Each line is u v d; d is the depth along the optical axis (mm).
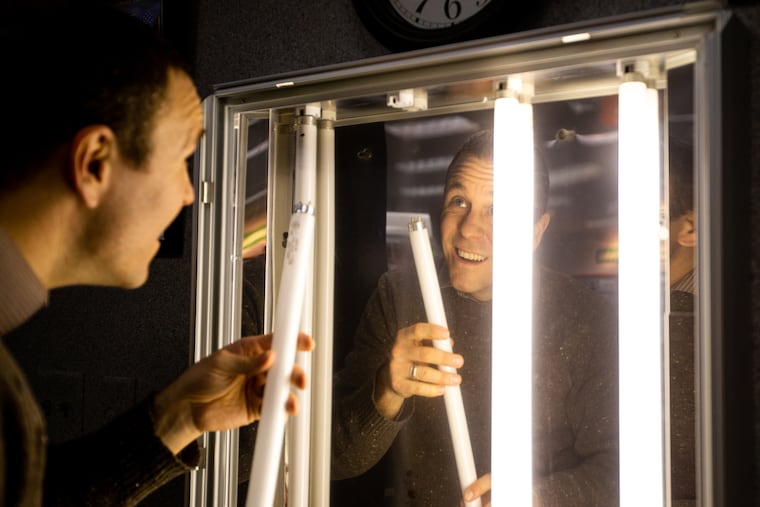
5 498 458
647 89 664
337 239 861
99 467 629
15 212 528
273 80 790
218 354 658
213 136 827
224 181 828
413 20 747
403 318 834
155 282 964
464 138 799
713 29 600
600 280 736
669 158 691
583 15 687
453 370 811
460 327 813
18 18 948
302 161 821
